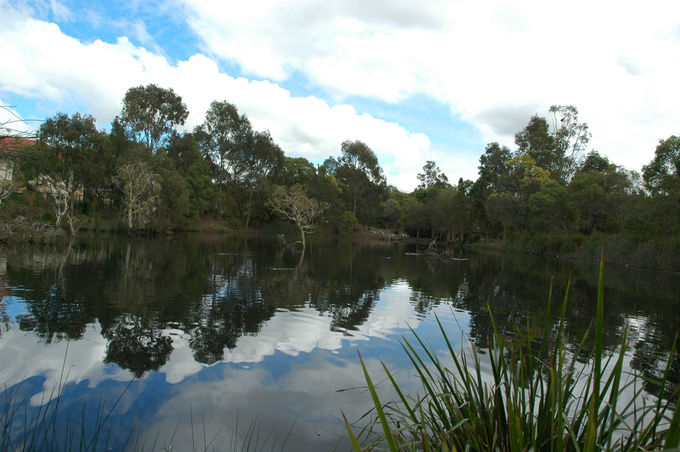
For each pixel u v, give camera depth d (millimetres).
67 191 31141
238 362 6773
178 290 12531
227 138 56500
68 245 23812
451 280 19219
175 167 50438
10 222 23547
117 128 45844
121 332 8000
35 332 7711
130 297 11109
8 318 8562
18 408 4859
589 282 20812
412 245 54438
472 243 57688
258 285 14508
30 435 4238
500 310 12391
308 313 10625
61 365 6230
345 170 68375
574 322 11203
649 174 34562
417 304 12789
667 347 9086
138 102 47125
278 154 59312
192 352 7133
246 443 4320
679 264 28578
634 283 21438
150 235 37562
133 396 5352
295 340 8195
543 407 2648
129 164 34844
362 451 3125
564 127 51938
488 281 19422
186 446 4223
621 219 36469
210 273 16656
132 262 18266
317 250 34875
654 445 2264
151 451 4094
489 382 6105
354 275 19109
